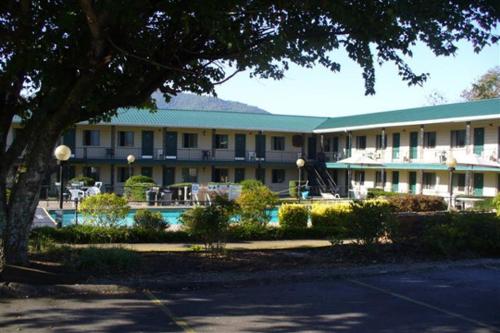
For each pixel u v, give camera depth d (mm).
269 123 45812
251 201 15609
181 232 14695
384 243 11680
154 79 9125
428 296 7672
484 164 29562
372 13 7621
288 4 7941
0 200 8031
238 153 44875
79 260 8375
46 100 8391
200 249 11781
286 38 8164
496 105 32750
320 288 8086
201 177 43625
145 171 41875
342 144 46000
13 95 8711
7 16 8555
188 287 7926
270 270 9055
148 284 7777
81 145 39781
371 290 7988
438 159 35375
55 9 8445
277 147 46344
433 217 12828
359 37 8141
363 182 44031
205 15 7801
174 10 8102
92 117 9492
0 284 7352
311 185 46250
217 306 6949
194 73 9203
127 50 8586
